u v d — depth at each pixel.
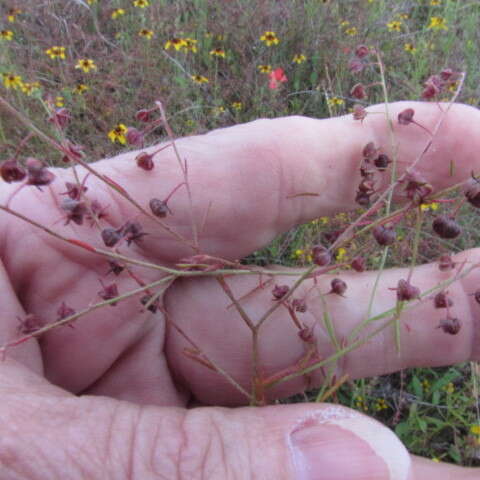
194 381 0.11
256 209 0.10
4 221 0.09
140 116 0.10
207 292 0.10
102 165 0.09
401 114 0.09
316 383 0.10
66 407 0.06
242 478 0.06
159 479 0.06
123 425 0.07
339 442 0.07
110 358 0.10
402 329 0.10
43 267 0.09
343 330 0.10
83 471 0.06
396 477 0.06
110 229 0.08
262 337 0.10
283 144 0.10
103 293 0.08
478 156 0.10
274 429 0.07
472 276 0.10
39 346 0.09
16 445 0.06
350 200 0.10
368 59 0.20
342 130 0.10
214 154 0.10
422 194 0.07
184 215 0.09
